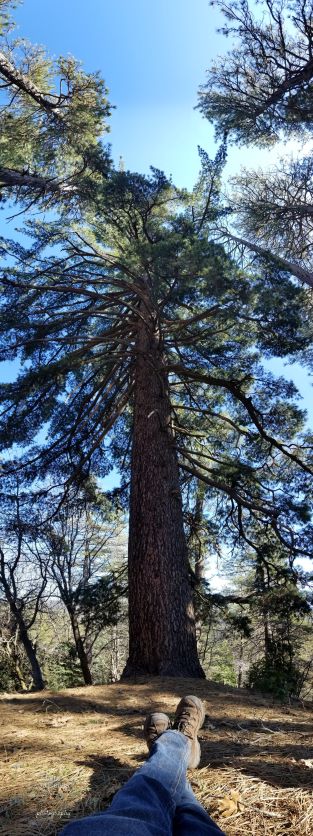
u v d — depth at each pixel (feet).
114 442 47.93
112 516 47.98
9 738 14.53
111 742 13.84
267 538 40.70
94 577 57.82
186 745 7.49
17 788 10.48
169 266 28.53
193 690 22.48
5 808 9.51
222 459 44.09
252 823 8.52
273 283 31.71
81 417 42.09
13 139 46.52
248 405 36.88
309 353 40.37
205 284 28.84
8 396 37.14
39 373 35.17
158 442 33.42
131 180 35.19
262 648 50.62
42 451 41.57
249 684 31.71
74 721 16.79
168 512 31.17
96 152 40.32
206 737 14.40
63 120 45.34
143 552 30.01
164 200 37.11
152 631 28.02
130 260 30.35
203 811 6.28
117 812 5.54
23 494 42.34
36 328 38.55
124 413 47.24
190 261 27.84
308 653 55.62
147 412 34.45
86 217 44.34
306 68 43.55
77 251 39.83
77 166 45.57
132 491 32.68
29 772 11.42
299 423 37.91
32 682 56.54
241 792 9.68
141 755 12.41
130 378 41.09
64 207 45.68
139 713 18.04
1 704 19.56
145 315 37.14
